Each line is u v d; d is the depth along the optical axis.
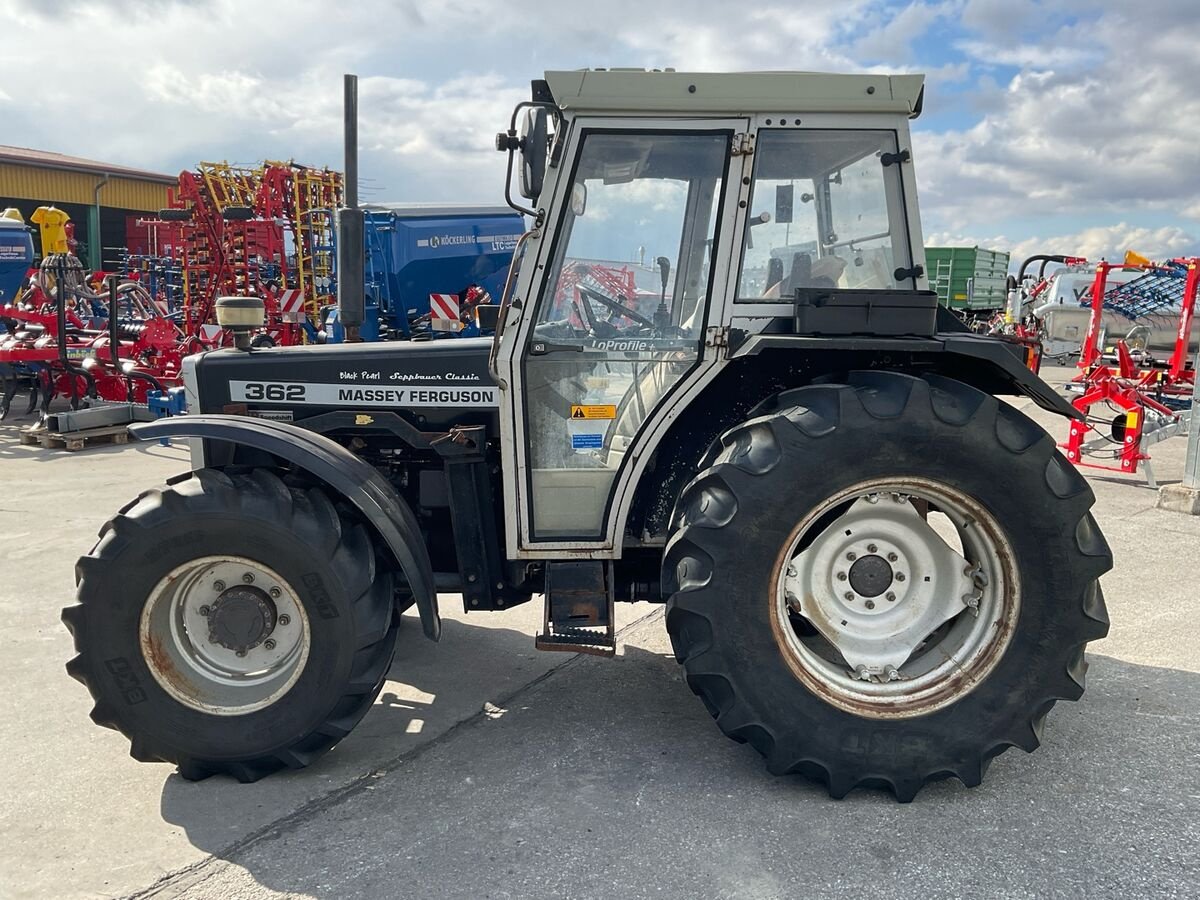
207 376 3.50
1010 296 9.23
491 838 2.57
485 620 4.50
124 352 10.52
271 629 2.94
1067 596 2.75
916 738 2.74
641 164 2.93
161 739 2.85
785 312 2.96
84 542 5.75
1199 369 6.54
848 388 2.71
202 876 2.41
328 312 11.12
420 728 3.29
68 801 2.81
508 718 3.37
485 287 11.04
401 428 3.41
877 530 2.92
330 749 3.02
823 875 2.39
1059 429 10.64
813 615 2.92
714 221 2.93
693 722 3.33
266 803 2.78
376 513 2.87
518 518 3.08
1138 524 6.19
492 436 3.43
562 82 2.81
